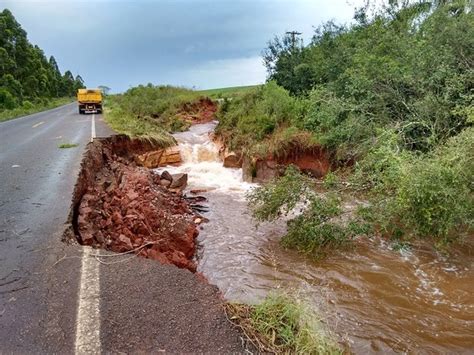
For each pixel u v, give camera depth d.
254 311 3.25
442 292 5.89
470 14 9.88
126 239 5.79
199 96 27.47
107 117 20.00
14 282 3.58
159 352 2.71
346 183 8.35
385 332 4.87
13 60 46.59
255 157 13.08
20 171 8.02
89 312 3.11
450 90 8.33
